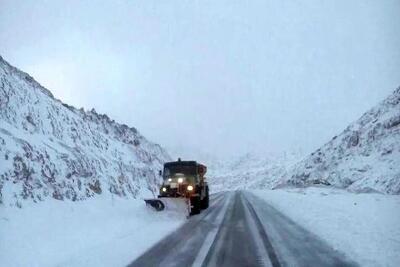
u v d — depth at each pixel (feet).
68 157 86.94
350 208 77.46
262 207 95.50
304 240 44.14
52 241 41.96
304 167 315.17
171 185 81.05
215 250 39.06
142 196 128.47
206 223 62.03
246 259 34.71
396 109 246.68
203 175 91.66
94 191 87.86
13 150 64.95
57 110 114.32
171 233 51.19
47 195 64.59
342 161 260.21
